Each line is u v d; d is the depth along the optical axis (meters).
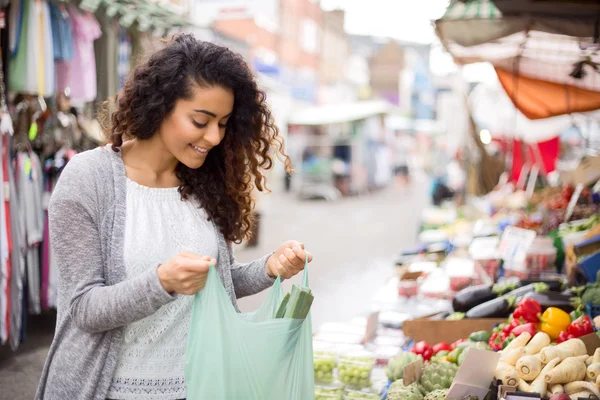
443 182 18.64
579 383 3.21
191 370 1.92
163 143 2.11
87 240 1.93
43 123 6.81
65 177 1.98
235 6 12.61
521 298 4.77
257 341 1.99
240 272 2.41
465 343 4.11
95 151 2.08
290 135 28.23
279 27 34.91
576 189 8.43
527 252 6.25
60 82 6.82
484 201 12.83
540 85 6.62
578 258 5.46
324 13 45.22
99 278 1.93
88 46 6.93
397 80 58.88
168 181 2.20
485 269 6.58
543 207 8.87
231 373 1.92
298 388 2.15
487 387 3.30
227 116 2.07
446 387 3.53
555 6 4.35
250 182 2.35
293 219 20.27
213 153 2.28
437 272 7.05
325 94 45.28
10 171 5.84
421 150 53.47
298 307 2.10
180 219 2.16
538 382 3.24
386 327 5.28
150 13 8.11
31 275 6.54
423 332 4.45
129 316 1.81
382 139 35.75
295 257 2.28
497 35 4.91
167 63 1.97
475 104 12.12
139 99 2.01
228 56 2.03
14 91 6.13
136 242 2.03
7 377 5.59
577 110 6.94
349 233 17.20
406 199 30.52
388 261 12.69
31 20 6.11
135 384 2.03
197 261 1.80
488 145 13.60
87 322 1.85
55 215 1.93
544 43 5.56
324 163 28.16
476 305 5.09
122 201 2.03
